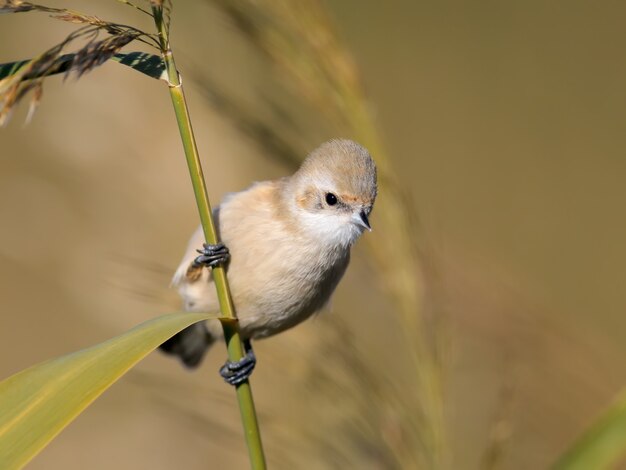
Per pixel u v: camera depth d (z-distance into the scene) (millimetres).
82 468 13312
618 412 6852
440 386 7695
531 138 18328
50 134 13070
